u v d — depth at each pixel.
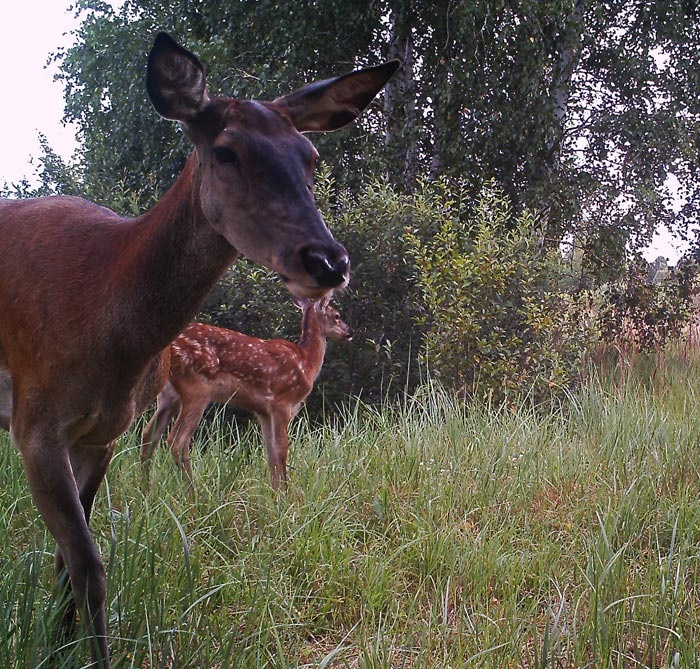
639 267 12.30
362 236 8.55
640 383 9.34
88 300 2.92
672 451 6.01
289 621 3.77
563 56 11.80
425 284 8.27
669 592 3.96
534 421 6.91
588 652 3.65
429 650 3.55
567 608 3.95
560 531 4.92
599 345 11.59
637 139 11.97
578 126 12.40
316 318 6.99
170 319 2.93
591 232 11.95
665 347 11.95
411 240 8.23
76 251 3.03
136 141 13.01
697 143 12.58
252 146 2.69
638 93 12.35
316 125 3.17
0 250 3.12
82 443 3.11
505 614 3.92
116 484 4.93
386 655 3.34
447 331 8.09
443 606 3.88
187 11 13.19
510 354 8.20
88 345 2.90
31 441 2.94
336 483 5.43
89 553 2.95
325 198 8.88
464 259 8.16
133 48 12.60
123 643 3.29
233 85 11.49
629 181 12.29
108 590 3.40
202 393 6.34
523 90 11.13
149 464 5.11
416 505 5.09
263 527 4.61
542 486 5.59
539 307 8.62
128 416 3.09
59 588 3.17
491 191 9.48
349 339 7.52
